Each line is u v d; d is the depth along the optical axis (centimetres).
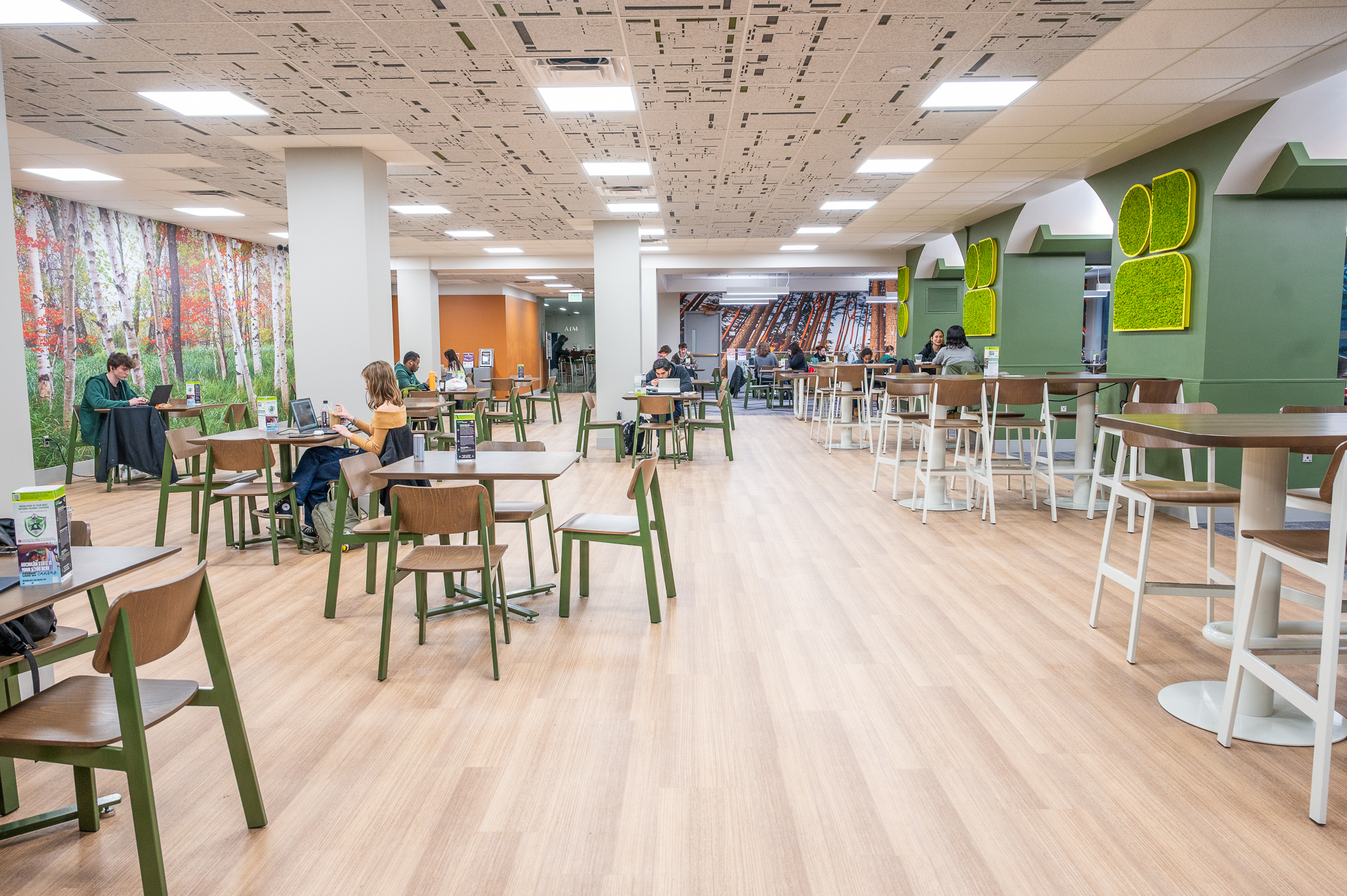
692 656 359
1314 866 208
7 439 284
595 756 271
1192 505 332
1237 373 652
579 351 3017
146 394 1091
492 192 920
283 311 1460
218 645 221
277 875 210
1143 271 728
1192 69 510
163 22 420
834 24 430
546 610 428
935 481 681
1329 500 225
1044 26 436
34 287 901
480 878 207
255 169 786
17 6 401
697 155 741
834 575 487
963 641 373
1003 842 220
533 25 426
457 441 412
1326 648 224
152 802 186
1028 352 1097
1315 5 412
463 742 282
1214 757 266
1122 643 370
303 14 411
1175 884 202
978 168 805
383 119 605
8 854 220
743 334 2622
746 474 875
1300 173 595
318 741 283
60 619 427
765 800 243
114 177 823
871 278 2280
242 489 552
